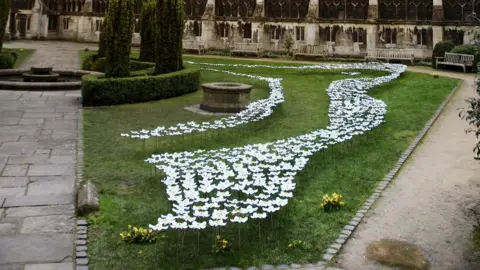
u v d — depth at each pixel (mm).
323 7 42188
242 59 36719
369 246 6242
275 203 6820
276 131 13109
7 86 18656
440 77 24688
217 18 43719
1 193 7695
